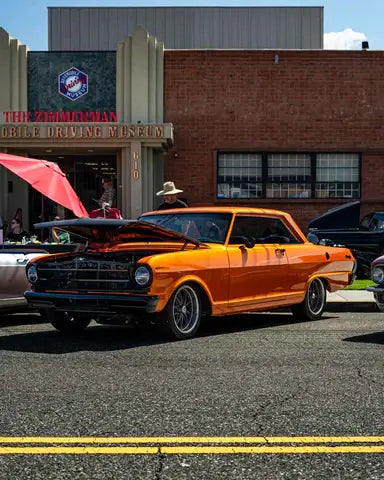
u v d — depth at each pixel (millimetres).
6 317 11320
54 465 3895
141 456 4047
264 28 30453
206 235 9391
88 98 23141
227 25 30516
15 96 22938
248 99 23594
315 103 23641
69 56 23109
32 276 8828
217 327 9828
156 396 5523
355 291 14250
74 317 9156
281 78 23641
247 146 23562
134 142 21172
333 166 23859
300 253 10336
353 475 3732
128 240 9039
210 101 23547
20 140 20969
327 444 4273
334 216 19141
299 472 3779
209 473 3764
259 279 9539
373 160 23812
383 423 4742
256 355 7387
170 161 23562
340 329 9594
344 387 5816
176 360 7098
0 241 11242
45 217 23125
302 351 7637
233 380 6113
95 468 3844
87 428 4629
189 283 8594
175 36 30578
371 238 17547
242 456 4047
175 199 13062
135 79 22953
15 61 22922
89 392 5664
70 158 23266
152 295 8055
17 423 4746
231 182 23797
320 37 30422
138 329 9578
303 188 23844
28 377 6250
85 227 8641
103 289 8344
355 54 23641
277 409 5113
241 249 9320
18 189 22922
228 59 23547
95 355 7406
